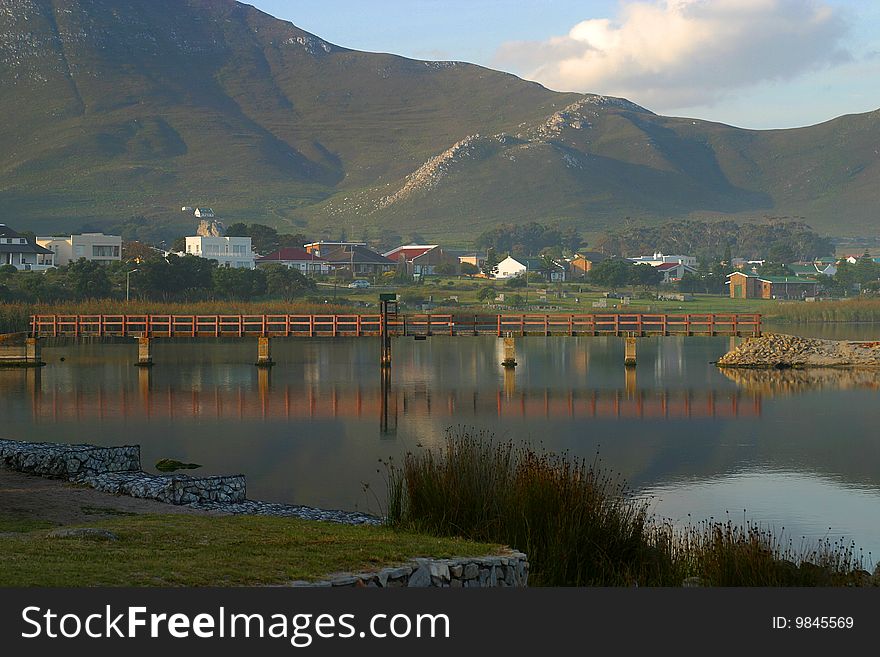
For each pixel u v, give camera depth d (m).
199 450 32.25
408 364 65.75
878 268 180.00
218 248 151.12
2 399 45.38
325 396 47.62
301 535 15.52
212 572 12.29
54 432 35.66
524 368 62.94
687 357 72.06
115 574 12.01
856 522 23.11
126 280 106.12
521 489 15.48
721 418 40.59
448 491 16.31
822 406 44.41
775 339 66.06
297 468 29.14
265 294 117.69
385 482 26.97
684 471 29.22
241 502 21.80
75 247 139.00
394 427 37.78
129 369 60.72
